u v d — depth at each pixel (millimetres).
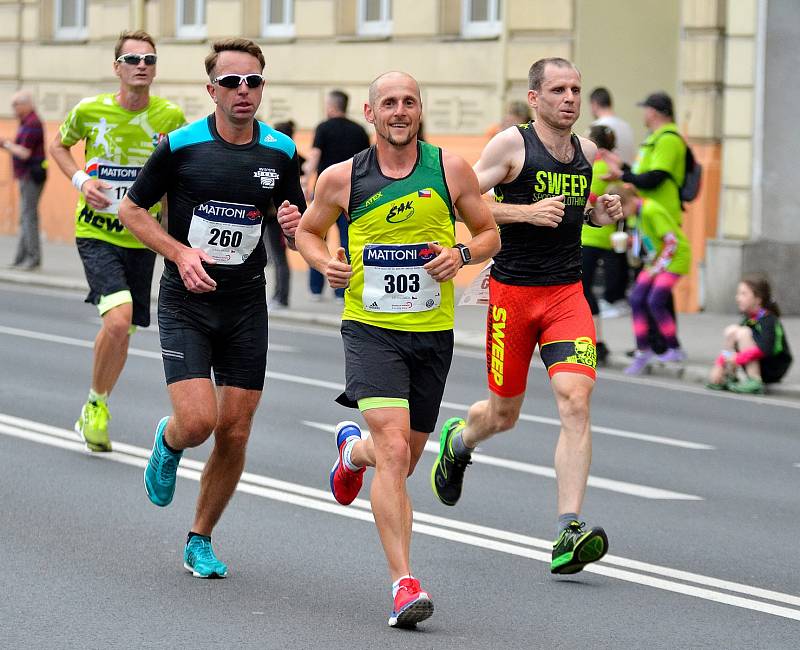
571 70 22844
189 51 80500
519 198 22984
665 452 32594
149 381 39531
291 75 75375
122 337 29266
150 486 21578
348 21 72875
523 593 21016
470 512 25953
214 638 18453
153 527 24062
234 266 20734
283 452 30562
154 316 56781
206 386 20578
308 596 20469
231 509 25562
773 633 19359
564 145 23094
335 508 25766
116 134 29516
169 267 20859
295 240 20469
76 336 48812
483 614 19906
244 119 20422
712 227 59625
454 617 19734
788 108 58375
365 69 72125
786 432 35969
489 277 23578
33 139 69250
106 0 85188
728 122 58812
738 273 58062
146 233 20516
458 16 68938
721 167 59344
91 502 25625
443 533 24406
